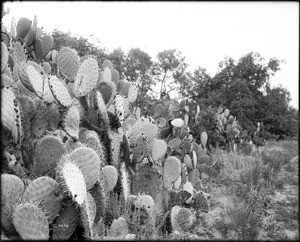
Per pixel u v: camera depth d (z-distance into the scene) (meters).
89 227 3.37
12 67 5.61
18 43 5.68
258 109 17.83
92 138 4.27
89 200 3.60
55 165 3.79
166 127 7.90
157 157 4.98
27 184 3.60
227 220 4.62
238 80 17.31
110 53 15.45
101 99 4.61
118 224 3.69
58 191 3.36
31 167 3.94
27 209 3.07
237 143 13.26
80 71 4.56
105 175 4.09
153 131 4.82
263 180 7.07
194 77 18.94
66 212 3.35
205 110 13.60
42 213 3.12
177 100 9.84
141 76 16.17
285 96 18.25
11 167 3.64
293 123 17.25
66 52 5.02
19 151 3.97
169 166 4.96
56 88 4.18
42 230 3.11
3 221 3.15
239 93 17.28
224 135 12.84
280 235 4.34
